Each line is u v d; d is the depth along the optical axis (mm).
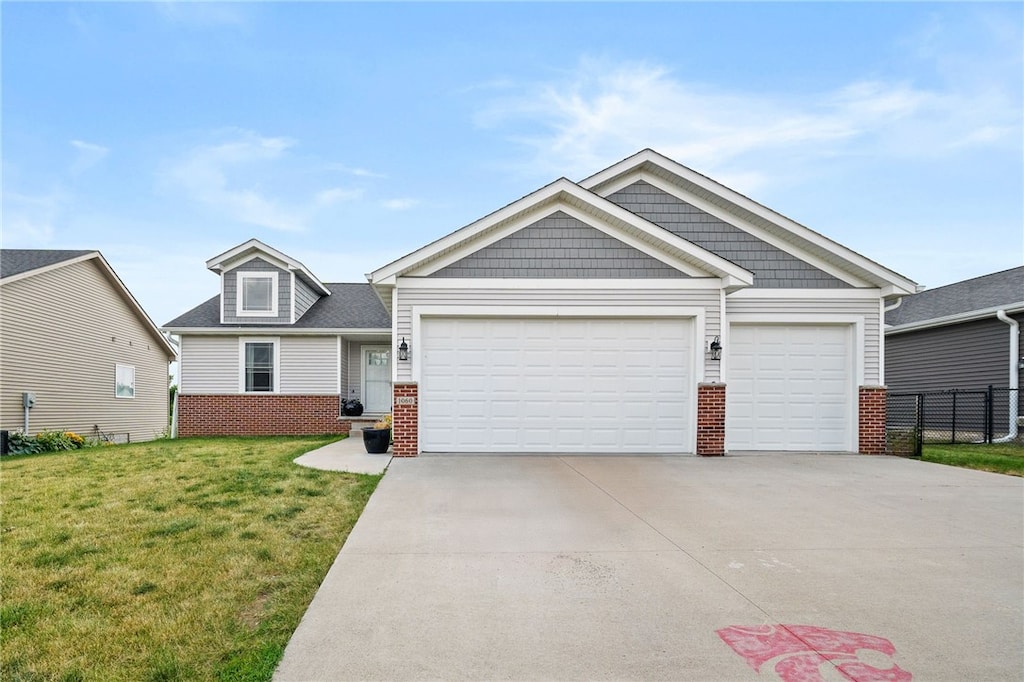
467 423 10266
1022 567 4566
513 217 10219
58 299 16422
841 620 3588
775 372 11102
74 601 3803
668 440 10367
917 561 4684
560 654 3137
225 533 5285
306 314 18078
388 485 7410
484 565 4512
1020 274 17062
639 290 10289
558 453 10242
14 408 14781
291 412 16891
